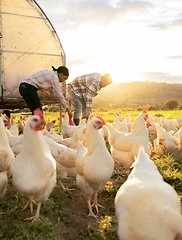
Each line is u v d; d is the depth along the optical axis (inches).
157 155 85.0
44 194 40.7
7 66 107.7
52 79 78.9
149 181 31.8
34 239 35.9
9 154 44.3
